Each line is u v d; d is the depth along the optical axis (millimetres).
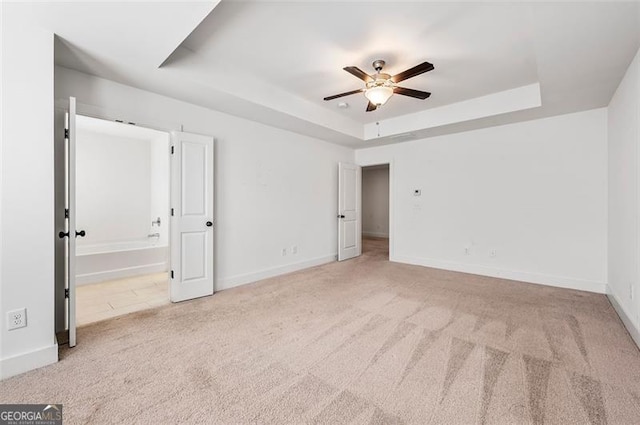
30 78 1875
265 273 4230
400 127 4660
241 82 3145
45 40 1929
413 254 5223
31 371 1854
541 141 3918
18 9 1731
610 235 3330
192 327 2539
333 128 4449
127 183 5340
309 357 2043
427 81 3334
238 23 2271
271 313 2865
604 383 1738
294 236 4703
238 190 3875
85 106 2576
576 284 3705
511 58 2797
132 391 1662
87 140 4906
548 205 3891
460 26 2297
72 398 1602
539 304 3123
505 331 2455
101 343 2240
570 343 2240
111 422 1429
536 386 1714
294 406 1547
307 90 3645
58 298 2441
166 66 2549
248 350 2135
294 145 4664
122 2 1682
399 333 2420
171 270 3213
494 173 4312
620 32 1980
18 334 1841
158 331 2457
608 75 2639
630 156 2516
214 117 3574
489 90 3607
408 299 3283
